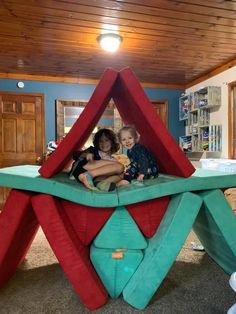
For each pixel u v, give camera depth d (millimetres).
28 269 1906
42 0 2113
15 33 2689
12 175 1438
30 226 1711
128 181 1628
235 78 3498
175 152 1467
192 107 4152
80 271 1390
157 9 2273
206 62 3615
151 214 1574
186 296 1537
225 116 3678
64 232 1395
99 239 1523
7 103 4043
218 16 2406
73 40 2865
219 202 1476
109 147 1821
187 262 2008
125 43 2971
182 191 1469
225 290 1603
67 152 1435
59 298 1521
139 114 1539
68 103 4246
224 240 1511
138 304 1409
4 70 3885
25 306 1442
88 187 1489
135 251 1540
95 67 3773
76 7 2227
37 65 3670
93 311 1396
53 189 1412
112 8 2248
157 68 3838
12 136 4082
